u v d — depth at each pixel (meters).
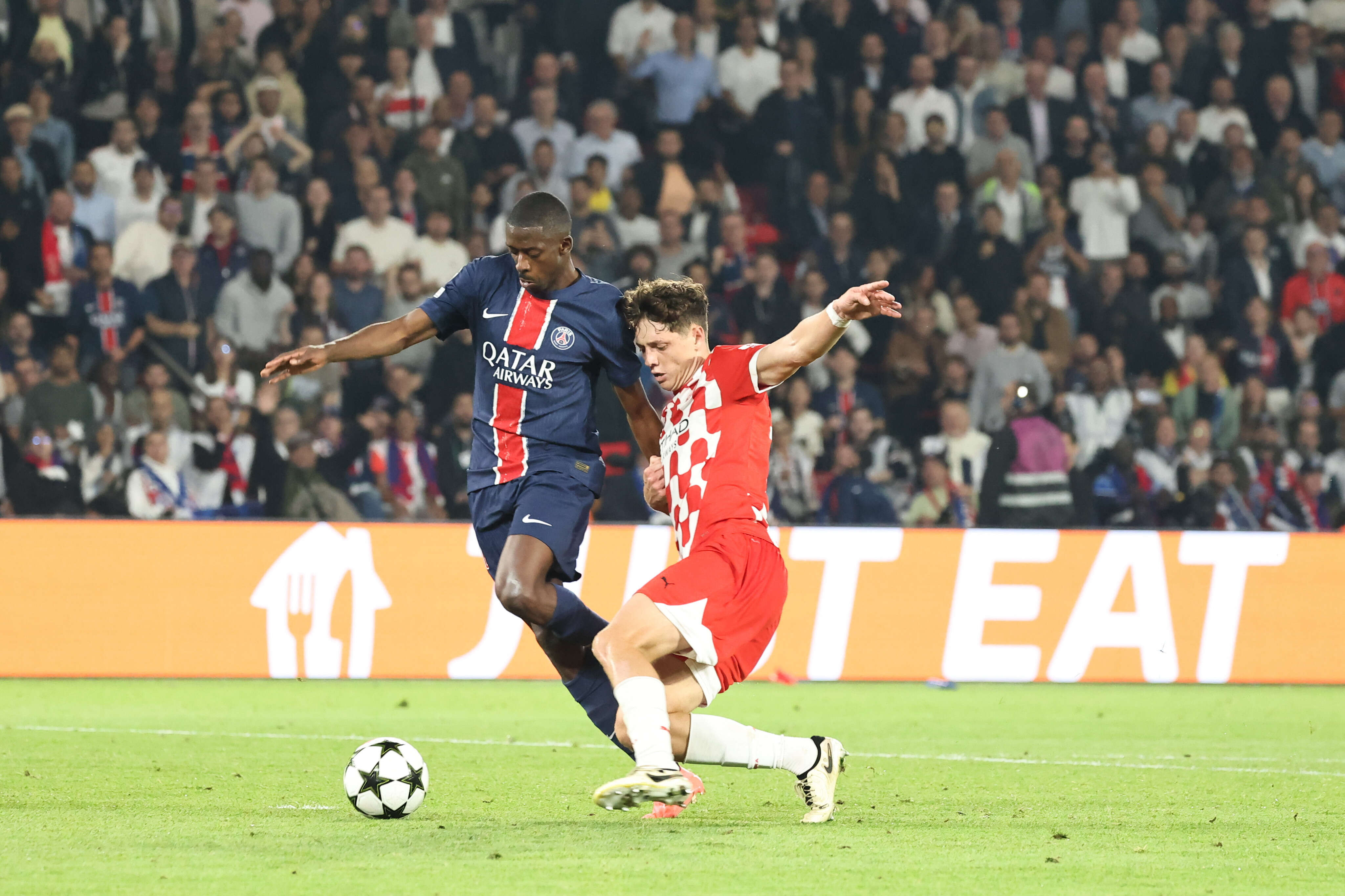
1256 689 41.94
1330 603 39.50
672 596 15.48
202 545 37.28
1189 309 59.41
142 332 51.97
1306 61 64.62
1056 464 50.94
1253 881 13.65
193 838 15.63
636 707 14.98
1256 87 64.06
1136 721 32.84
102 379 50.31
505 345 17.92
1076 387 55.28
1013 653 38.72
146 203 54.19
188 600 37.09
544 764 23.95
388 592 37.81
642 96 61.59
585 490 18.03
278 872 13.47
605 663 15.33
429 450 50.91
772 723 31.56
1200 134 63.25
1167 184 61.22
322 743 26.70
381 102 59.16
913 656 38.47
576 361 17.91
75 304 51.81
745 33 61.91
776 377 16.11
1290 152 62.91
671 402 16.80
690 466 16.31
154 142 55.66
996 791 21.00
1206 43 64.12
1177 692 40.72
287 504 48.78
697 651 15.38
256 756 24.59
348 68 58.97
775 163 60.84
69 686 39.53
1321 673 39.31
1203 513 53.44
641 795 14.27
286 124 57.84
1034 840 16.03
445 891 12.49
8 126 54.22
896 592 38.59
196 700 35.84
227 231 53.97
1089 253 60.25
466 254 57.38
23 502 48.72
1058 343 56.16
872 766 24.36
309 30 58.81
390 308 54.69
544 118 59.94
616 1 62.69
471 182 58.47
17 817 17.44
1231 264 60.53
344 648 37.53
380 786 17.34
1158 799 20.19
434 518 50.44
